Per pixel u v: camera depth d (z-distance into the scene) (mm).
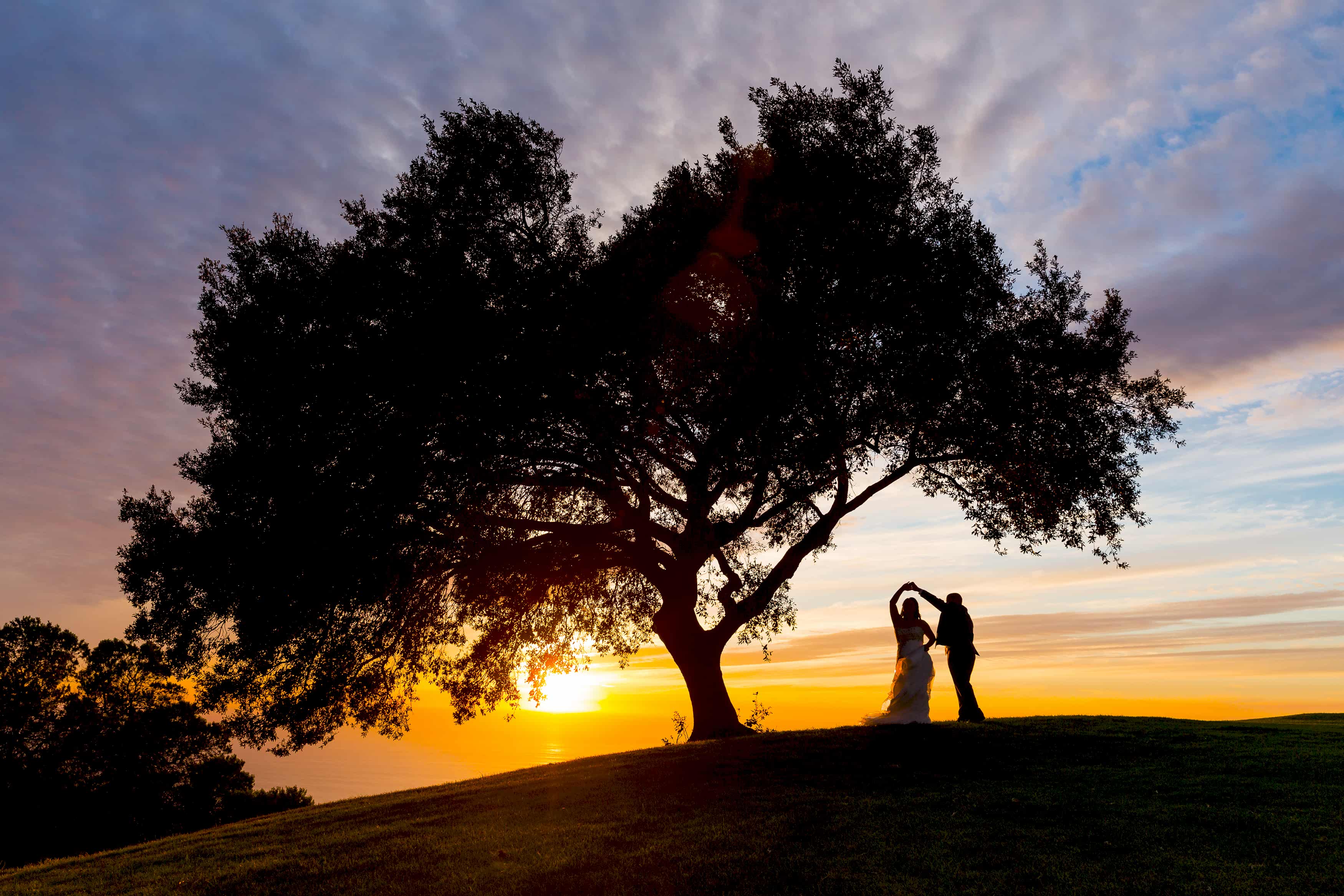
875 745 14812
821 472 17438
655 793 12641
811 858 8953
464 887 8953
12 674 37656
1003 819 10125
